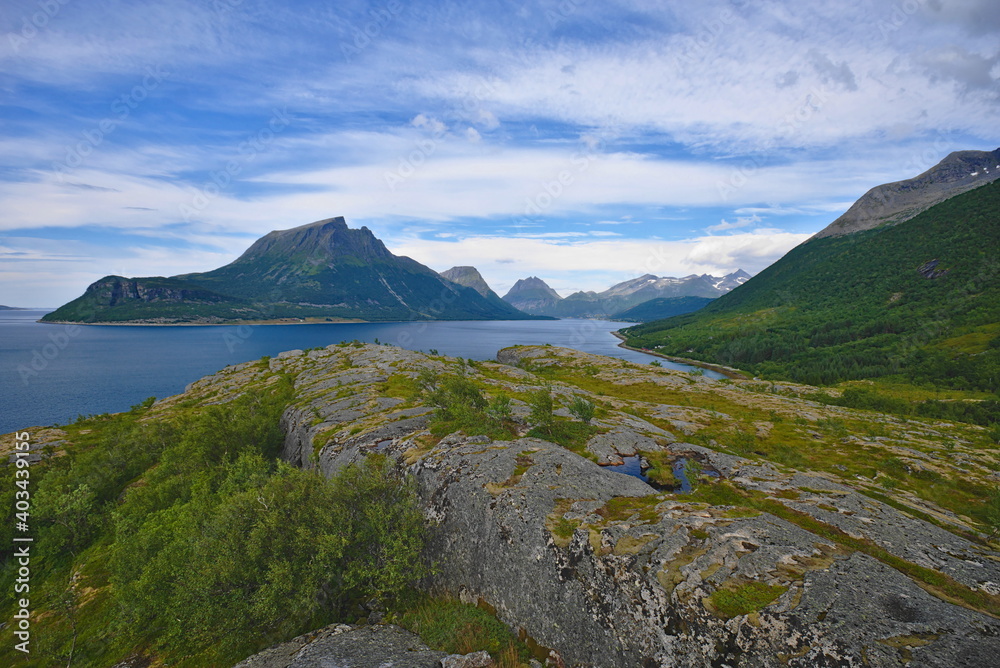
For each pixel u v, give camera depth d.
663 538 18.67
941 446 54.53
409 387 63.28
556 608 18.75
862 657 12.45
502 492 23.97
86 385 149.75
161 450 57.88
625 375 116.62
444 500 25.86
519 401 48.56
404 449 32.66
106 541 37.38
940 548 18.89
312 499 23.84
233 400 78.50
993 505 33.88
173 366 188.75
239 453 43.69
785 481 28.39
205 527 25.80
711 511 20.88
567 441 36.81
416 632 20.12
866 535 19.97
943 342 194.00
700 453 34.97
